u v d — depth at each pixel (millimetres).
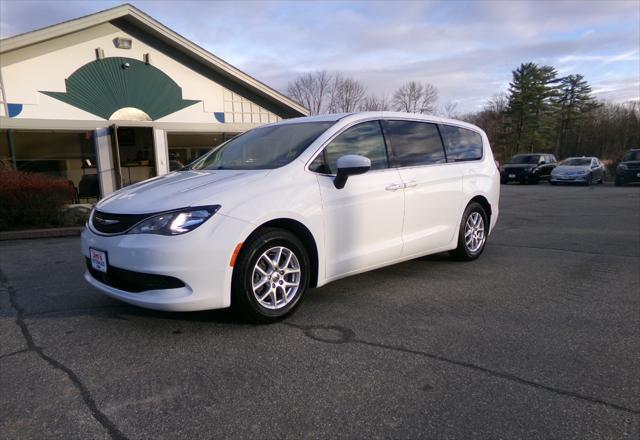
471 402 2371
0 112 11734
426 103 57750
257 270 3266
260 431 2129
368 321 3479
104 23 12938
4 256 6043
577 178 21562
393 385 2539
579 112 58062
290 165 3580
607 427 2162
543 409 2311
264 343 3070
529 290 4301
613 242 6766
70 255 6074
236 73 14797
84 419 2221
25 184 8109
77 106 12758
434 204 4684
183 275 2947
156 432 2121
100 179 13266
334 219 3684
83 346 3031
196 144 15820
